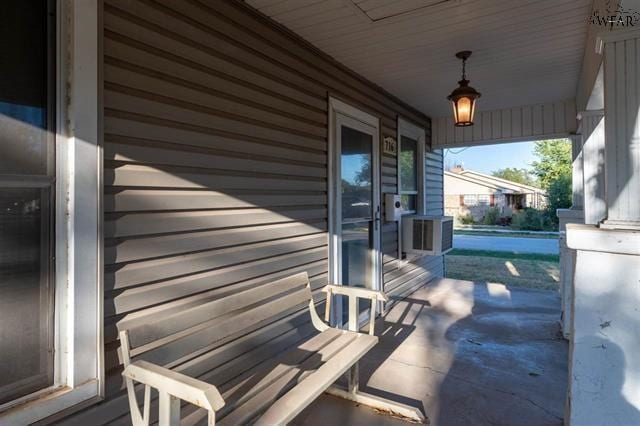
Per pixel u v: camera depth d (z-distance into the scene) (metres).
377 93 4.41
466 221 22.86
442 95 4.82
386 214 4.61
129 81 1.84
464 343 3.54
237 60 2.48
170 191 2.05
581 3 2.53
